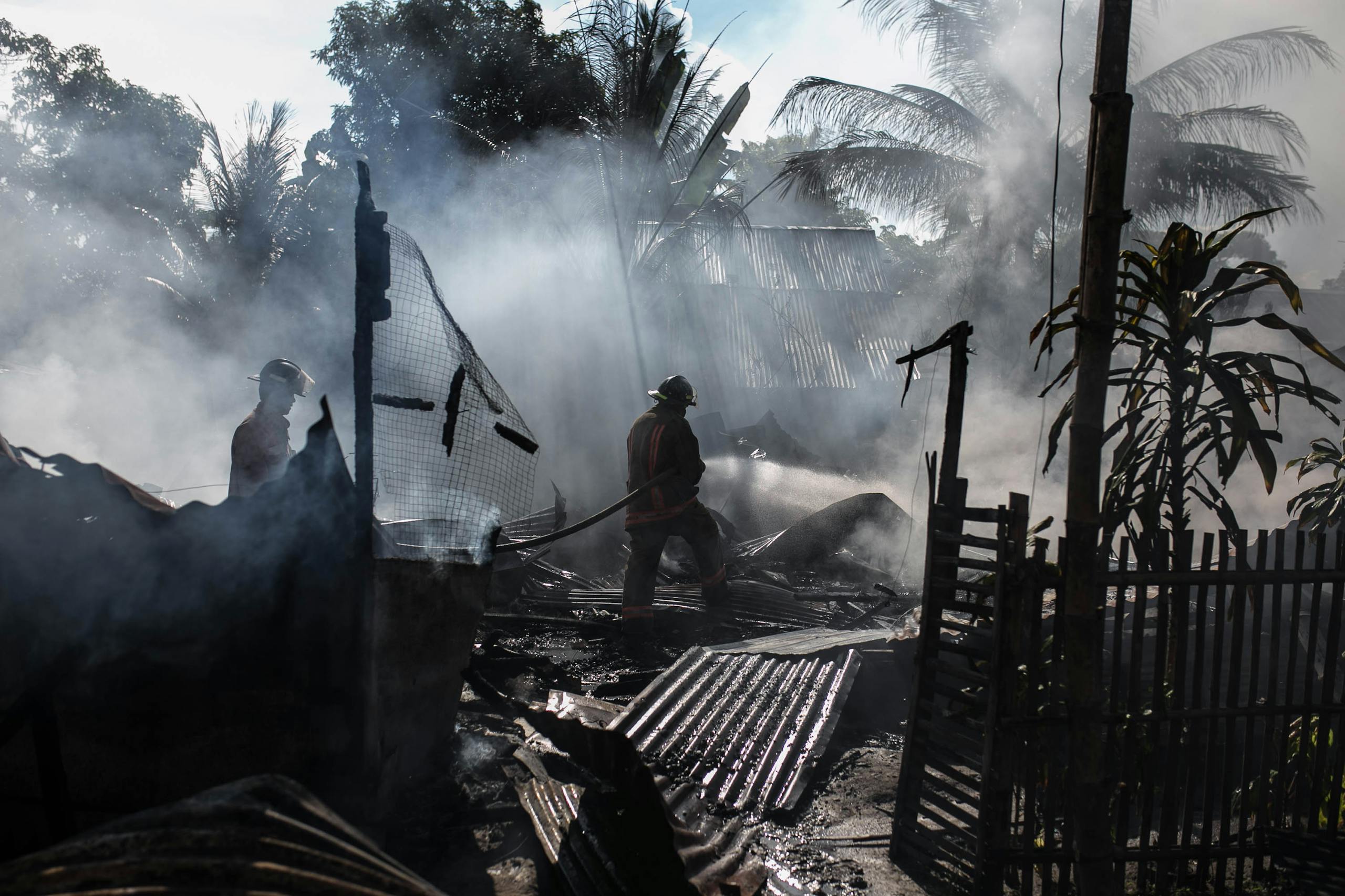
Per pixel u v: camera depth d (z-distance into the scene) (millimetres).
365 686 3051
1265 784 3139
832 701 4809
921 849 3301
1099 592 2854
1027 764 2963
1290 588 4617
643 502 6637
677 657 6230
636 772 3111
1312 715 3248
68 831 2787
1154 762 3043
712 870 2943
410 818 3324
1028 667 2930
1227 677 4418
